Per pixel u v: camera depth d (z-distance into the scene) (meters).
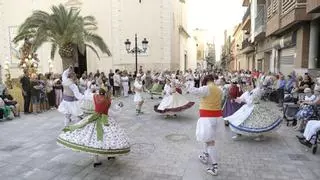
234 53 64.19
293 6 13.33
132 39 27.11
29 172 5.62
